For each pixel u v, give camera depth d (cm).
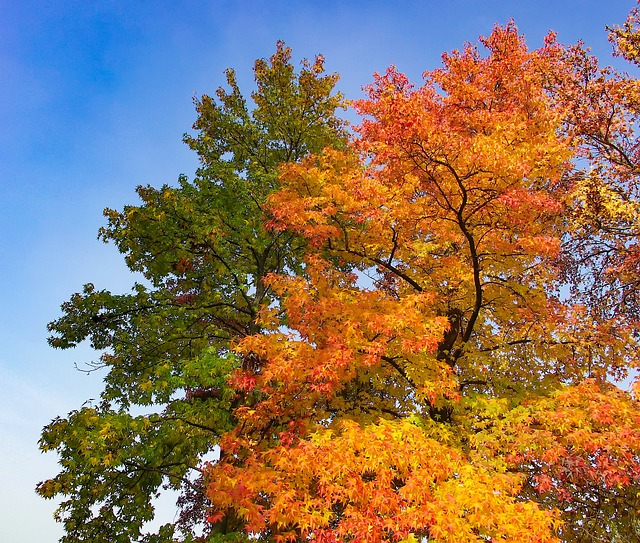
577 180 1427
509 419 862
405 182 1036
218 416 1113
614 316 1356
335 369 834
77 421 955
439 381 897
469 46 1464
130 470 1106
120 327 1305
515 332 1158
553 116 1176
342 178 1127
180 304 1338
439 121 1134
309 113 1619
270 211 1252
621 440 743
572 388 885
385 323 880
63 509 1058
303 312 999
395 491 711
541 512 669
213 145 1553
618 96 1440
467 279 1108
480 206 952
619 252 1399
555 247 939
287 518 675
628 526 904
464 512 654
